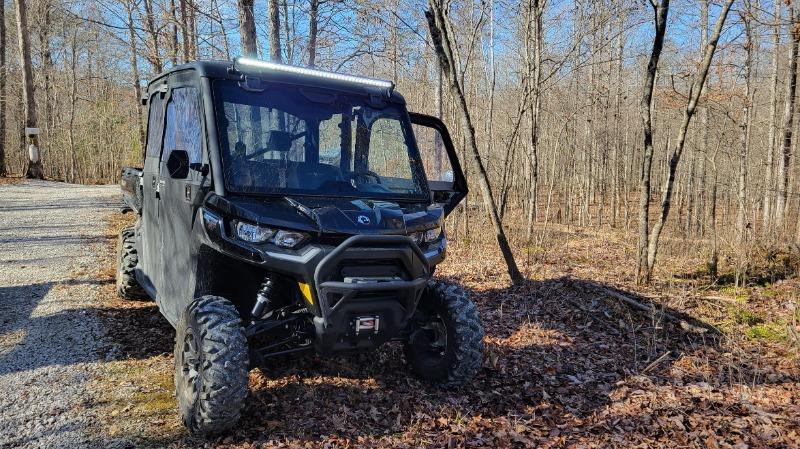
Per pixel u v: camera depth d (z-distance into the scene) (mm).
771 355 5961
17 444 3377
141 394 4145
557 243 14250
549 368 5219
